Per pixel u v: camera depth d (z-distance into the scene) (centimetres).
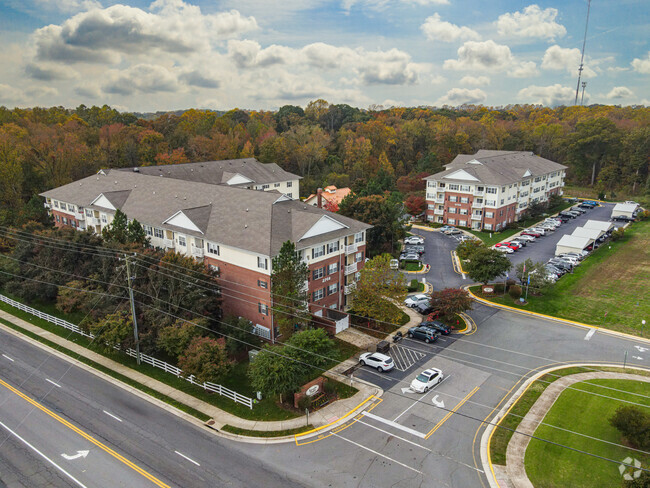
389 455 2989
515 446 3058
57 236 5703
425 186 11000
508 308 5400
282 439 3177
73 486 2716
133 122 15012
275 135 14212
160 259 4594
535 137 14888
